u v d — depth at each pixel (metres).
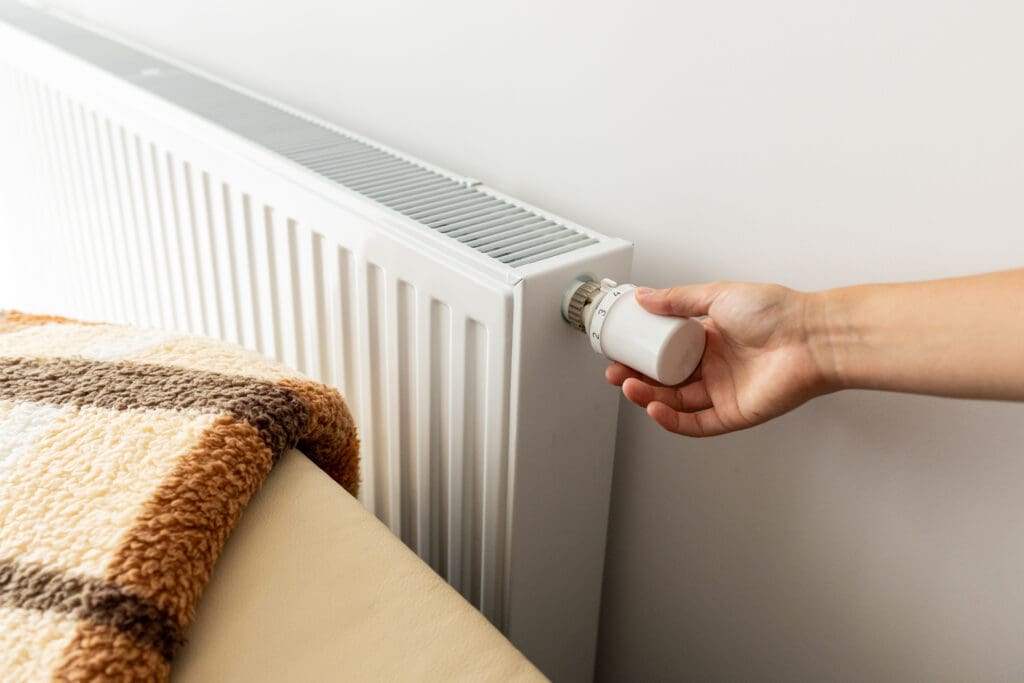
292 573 0.41
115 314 1.00
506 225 0.60
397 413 0.65
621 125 0.61
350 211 0.62
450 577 0.67
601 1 0.59
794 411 0.59
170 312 0.88
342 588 0.41
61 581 0.37
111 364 0.51
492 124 0.69
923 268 0.50
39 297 1.20
